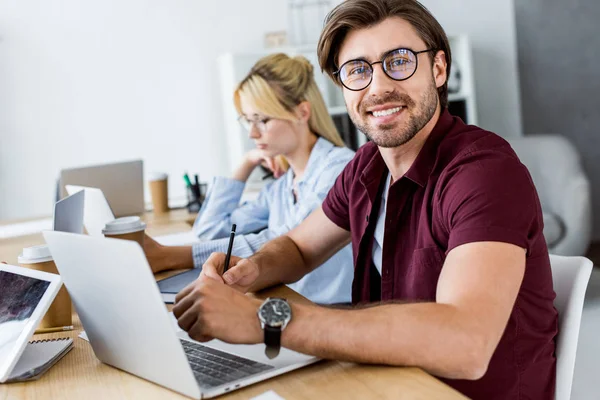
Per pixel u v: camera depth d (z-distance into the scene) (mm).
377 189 1594
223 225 2725
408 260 1448
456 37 4812
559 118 5348
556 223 3832
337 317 1076
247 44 4879
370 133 1479
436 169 1381
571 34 5238
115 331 1114
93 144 4637
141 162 3219
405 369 1040
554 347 1358
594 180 5348
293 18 4902
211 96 4848
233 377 1048
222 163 4918
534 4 5207
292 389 1009
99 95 4625
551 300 1312
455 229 1186
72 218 1705
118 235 1768
